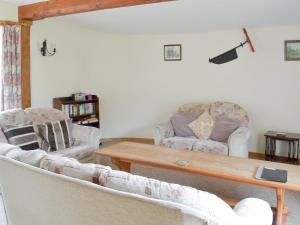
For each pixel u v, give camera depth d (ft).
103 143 17.13
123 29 15.89
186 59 16.35
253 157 14.76
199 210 3.16
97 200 3.68
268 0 10.23
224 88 15.57
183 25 14.43
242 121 12.97
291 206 8.93
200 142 12.26
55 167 4.39
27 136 9.95
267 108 14.65
